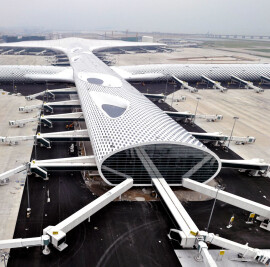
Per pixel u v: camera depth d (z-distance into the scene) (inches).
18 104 4758.9
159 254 1841.8
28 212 2096.5
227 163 2812.5
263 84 7401.6
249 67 7490.2
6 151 3068.4
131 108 3408.0
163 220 2169.0
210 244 1987.0
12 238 1865.2
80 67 6077.8
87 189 2480.3
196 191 2481.5
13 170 2439.7
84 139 3221.0
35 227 1982.0
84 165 2576.3
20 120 3727.9
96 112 3292.3
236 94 6245.1
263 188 2728.8
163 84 6865.2
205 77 6973.4
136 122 2947.8
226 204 2438.5
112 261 1758.1
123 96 3961.6
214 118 4431.6
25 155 3009.4
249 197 2564.0
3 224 1988.2
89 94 3981.3
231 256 1887.3
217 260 1840.6
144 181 2573.8
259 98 5989.2
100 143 2532.0
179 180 2610.7
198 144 2477.9
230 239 2030.0
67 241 1886.1
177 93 6058.1
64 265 1699.1
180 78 7052.2
